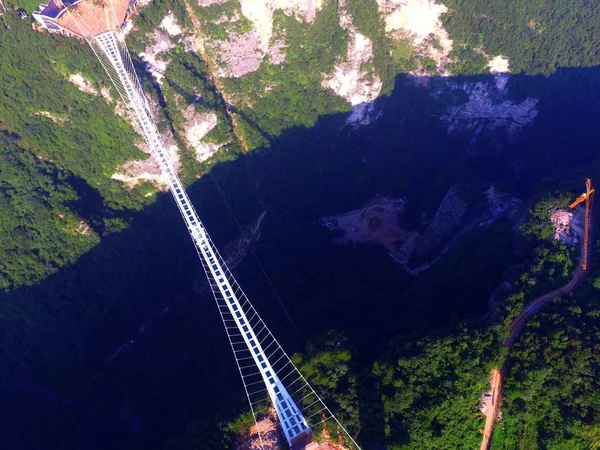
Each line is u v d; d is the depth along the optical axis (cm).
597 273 6488
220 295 10031
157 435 7656
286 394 5900
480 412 5734
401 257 10294
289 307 8688
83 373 9356
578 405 5381
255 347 6812
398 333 6950
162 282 10494
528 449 5541
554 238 7025
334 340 6375
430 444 5434
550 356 5628
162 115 10600
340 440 5516
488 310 6850
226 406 6200
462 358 5828
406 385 5694
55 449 8156
